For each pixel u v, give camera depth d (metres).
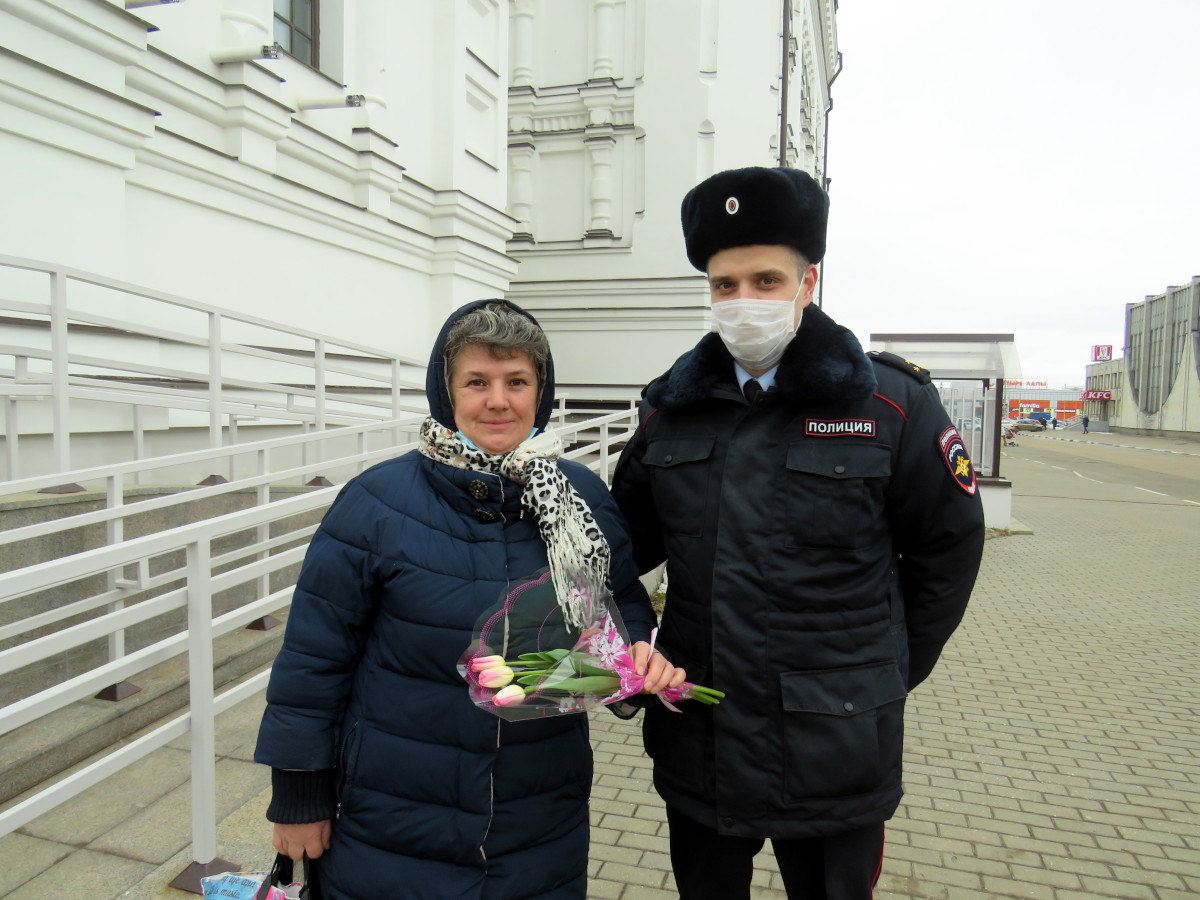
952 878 2.60
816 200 1.51
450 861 1.39
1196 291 60.25
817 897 1.61
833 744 1.47
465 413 1.49
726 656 1.51
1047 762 3.54
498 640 1.35
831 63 27.89
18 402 4.11
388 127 7.75
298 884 2.18
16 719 1.73
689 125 11.02
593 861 2.66
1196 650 5.38
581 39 11.59
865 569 1.52
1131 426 75.31
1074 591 7.25
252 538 4.38
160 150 5.17
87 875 2.25
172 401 4.40
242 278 6.09
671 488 1.64
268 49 5.51
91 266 4.67
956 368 10.73
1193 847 2.81
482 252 9.12
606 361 11.58
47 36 4.26
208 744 2.20
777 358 1.58
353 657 1.46
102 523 3.51
